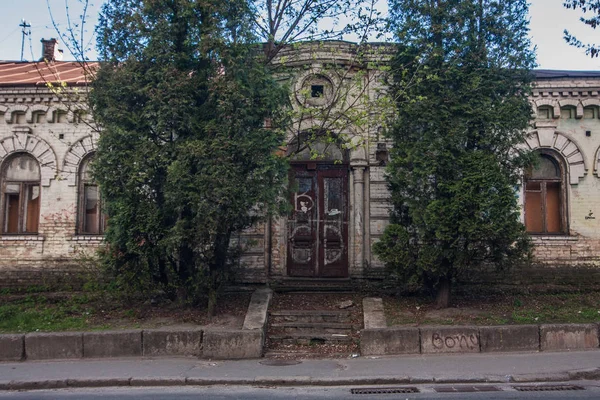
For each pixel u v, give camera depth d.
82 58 11.25
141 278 10.70
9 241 13.57
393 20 11.43
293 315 11.08
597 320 10.16
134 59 10.39
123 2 10.60
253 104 10.44
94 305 11.96
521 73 11.06
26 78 14.52
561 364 8.61
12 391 8.23
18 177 14.05
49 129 13.81
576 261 12.98
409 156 10.62
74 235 13.52
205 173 9.95
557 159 13.45
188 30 10.49
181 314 11.05
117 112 10.23
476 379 8.04
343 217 13.29
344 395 7.50
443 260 10.77
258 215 11.20
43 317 11.27
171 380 8.33
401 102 10.93
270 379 8.20
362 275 12.64
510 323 10.02
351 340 10.34
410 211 10.83
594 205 13.20
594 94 13.27
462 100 10.78
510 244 10.52
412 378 8.09
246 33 10.45
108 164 10.25
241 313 10.97
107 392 7.98
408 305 11.30
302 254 13.23
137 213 10.25
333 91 13.08
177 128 10.33
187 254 10.85
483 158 10.33
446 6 10.98
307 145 11.37
